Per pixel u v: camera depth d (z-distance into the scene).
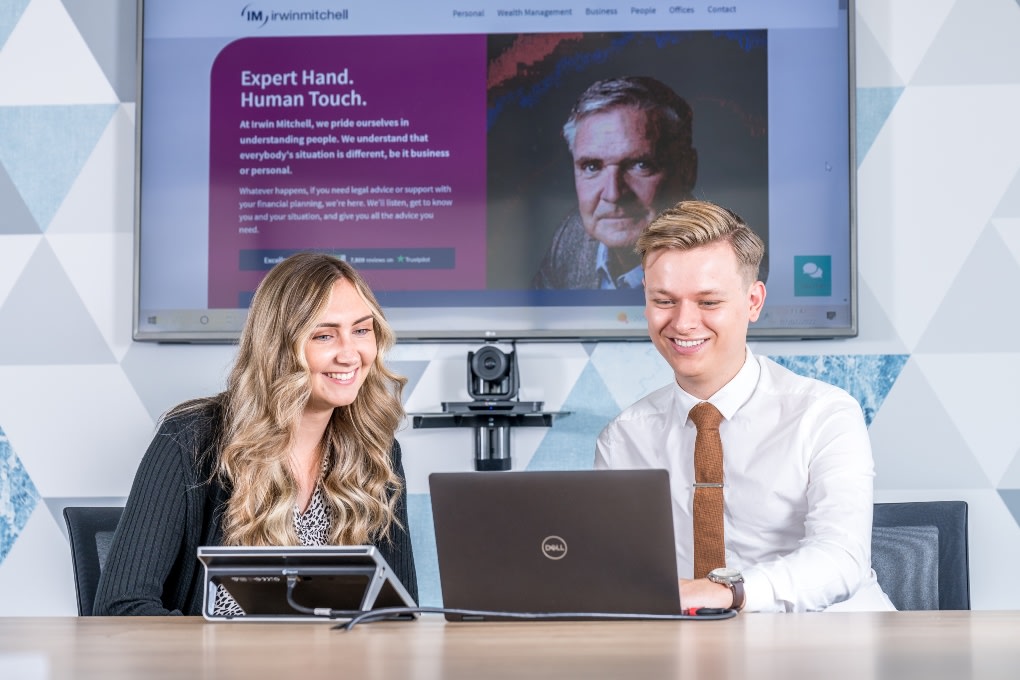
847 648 1.16
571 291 2.76
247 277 2.79
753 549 2.05
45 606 2.78
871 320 2.76
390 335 1.99
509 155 2.79
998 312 2.75
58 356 2.82
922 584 2.21
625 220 2.76
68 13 2.86
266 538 1.81
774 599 1.57
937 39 2.78
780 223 2.73
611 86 2.77
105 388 2.81
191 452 1.87
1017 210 2.75
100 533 2.19
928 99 2.77
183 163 2.80
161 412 2.80
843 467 1.93
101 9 2.86
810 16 2.74
